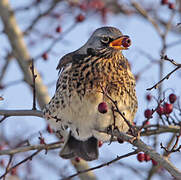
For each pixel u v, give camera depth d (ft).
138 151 35.45
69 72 39.81
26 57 52.60
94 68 39.86
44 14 56.08
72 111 39.37
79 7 57.47
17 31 53.78
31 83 51.06
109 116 38.99
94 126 39.96
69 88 39.19
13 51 53.26
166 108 37.73
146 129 41.47
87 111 38.93
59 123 40.81
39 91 50.03
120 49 40.40
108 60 40.37
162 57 32.91
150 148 33.32
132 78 40.65
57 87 40.57
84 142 42.70
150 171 45.55
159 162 32.32
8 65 57.88
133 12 61.05
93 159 42.37
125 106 39.58
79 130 40.96
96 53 40.65
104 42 40.73
